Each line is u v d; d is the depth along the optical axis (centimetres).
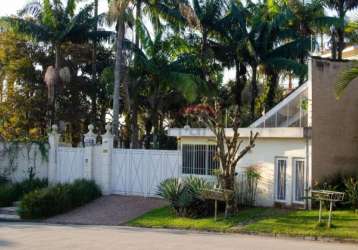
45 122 4044
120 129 4481
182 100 3897
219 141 2127
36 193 2558
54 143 3073
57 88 3803
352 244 1554
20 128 3997
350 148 2244
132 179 2755
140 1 3228
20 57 4175
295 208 2162
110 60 4409
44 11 3562
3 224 2281
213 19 3681
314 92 2181
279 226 1836
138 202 2583
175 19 3288
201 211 2170
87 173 2883
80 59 4272
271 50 3703
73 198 2595
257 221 1962
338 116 2228
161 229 2014
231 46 3747
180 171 2586
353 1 3838
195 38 3756
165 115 4366
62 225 2231
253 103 3697
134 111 3788
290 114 2283
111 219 2334
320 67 2206
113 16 2975
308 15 3794
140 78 3566
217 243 1558
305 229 1753
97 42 3766
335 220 1847
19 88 4162
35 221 2431
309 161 2139
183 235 1786
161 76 3453
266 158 2281
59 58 3644
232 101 3906
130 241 1614
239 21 3691
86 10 3594
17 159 3189
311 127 2144
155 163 2684
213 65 3803
